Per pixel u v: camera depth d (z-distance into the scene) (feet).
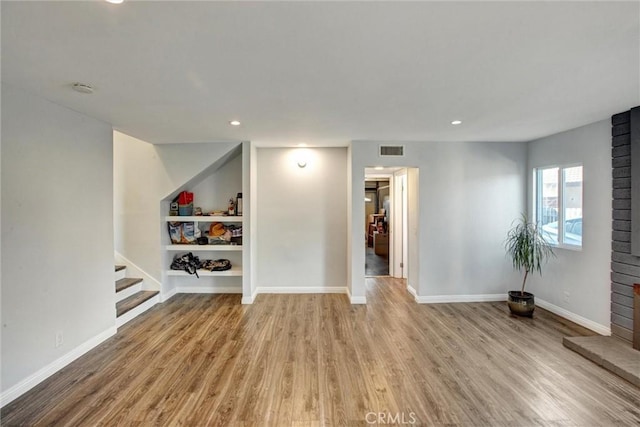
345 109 9.68
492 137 13.97
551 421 6.82
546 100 8.92
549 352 10.01
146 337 11.14
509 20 5.00
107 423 6.78
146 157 15.16
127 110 9.60
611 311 10.82
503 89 8.04
